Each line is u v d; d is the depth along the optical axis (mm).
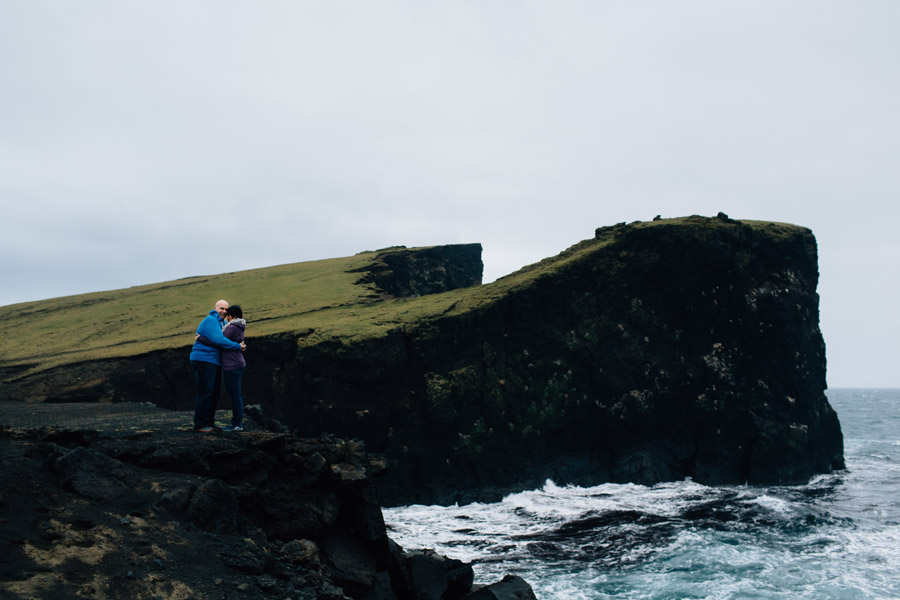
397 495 35875
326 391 36812
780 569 23203
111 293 71062
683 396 42312
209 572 6973
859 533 28938
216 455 9789
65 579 5910
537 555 25547
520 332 41562
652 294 43531
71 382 40219
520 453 38688
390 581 11250
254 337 39906
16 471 7875
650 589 21094
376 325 39562
